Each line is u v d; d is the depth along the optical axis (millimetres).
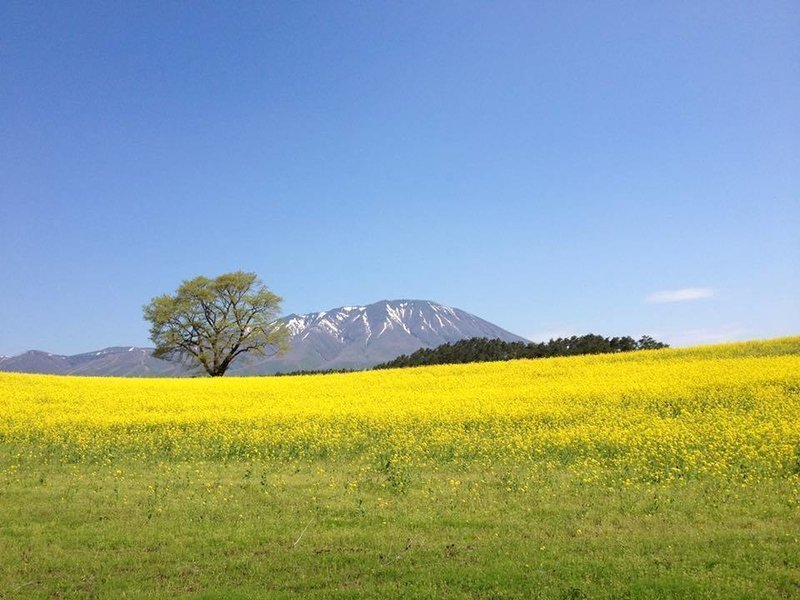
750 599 8211
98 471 17641
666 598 8352
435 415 23922
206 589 9055
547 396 27125
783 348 39562
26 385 36000
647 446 17859
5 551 10633
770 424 19344
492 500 13602
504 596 8594
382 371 45375
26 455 19656
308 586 9125
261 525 12023
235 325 69250
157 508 13281
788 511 12047
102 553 10562
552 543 10562
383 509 13102
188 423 24109
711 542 10289
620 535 10930
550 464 16812
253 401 30125
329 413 25172
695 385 27016
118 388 35938
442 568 9531
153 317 67938
